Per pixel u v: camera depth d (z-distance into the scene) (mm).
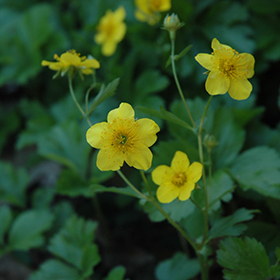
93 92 371
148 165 204
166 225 310
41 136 349
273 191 238
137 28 348
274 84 324
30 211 294
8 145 426
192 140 262
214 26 320
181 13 313
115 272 245
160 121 290
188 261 254
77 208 339
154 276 282
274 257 234
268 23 315
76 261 258
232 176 246
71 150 301
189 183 209
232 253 218
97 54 366
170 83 332
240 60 204
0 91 471
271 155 249
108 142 203
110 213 331
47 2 466
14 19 454
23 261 305
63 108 358
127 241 308
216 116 265
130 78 333
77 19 445
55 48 404
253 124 291
